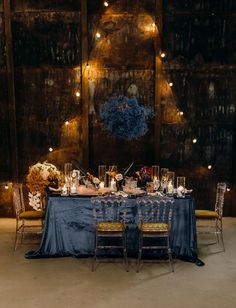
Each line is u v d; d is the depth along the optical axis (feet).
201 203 20.11
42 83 19.62
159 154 19.75
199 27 18.80
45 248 14.61
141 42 19.01
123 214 14.58
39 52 19.36
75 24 19.01
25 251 15.25
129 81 19.35
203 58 19.01
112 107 19.47
